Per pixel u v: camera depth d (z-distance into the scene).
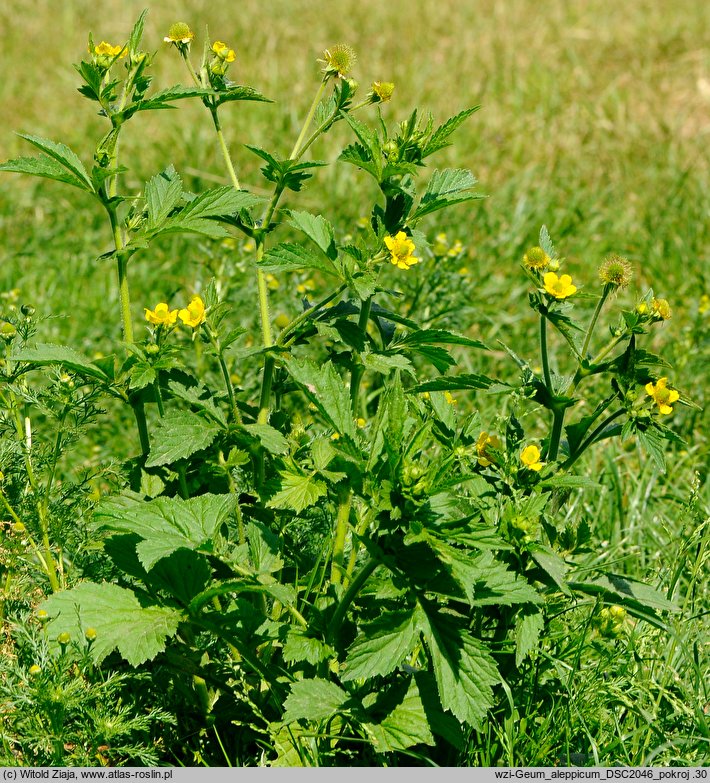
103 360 2.31
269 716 2.40
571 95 7.75
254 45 8.96
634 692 2.50
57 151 2.27
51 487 2.69
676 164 6.37
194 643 2.37
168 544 2.13
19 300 4.84
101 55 2.32
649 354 2.32
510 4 10.31
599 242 5.59
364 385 4.20
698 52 8.46
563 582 2.17
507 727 2.25
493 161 6.67
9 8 10.55
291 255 2.22
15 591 2.47
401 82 8.01
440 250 4.19
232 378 3.94
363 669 2.01
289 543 2.66
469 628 2.31
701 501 3.36
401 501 2.04
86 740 2.26
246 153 6.50
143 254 5.41
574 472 3.66
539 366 4.45
